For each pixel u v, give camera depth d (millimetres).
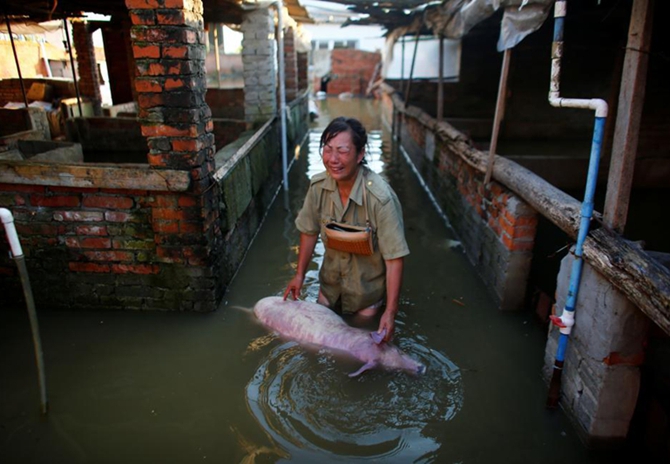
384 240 3359
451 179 6422
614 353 2631
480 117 10648
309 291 4520
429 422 2975
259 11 7461
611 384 2678
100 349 3648
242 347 3670
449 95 10594
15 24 8359
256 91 7844
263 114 7934
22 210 3893
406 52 13258
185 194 3775
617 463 2736
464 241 5633
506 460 2730
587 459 2762
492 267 4539
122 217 3887
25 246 3979
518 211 3977
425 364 3469
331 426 2922
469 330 3963
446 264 5234
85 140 8641
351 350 3301
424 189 8242
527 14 3893
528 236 4051
